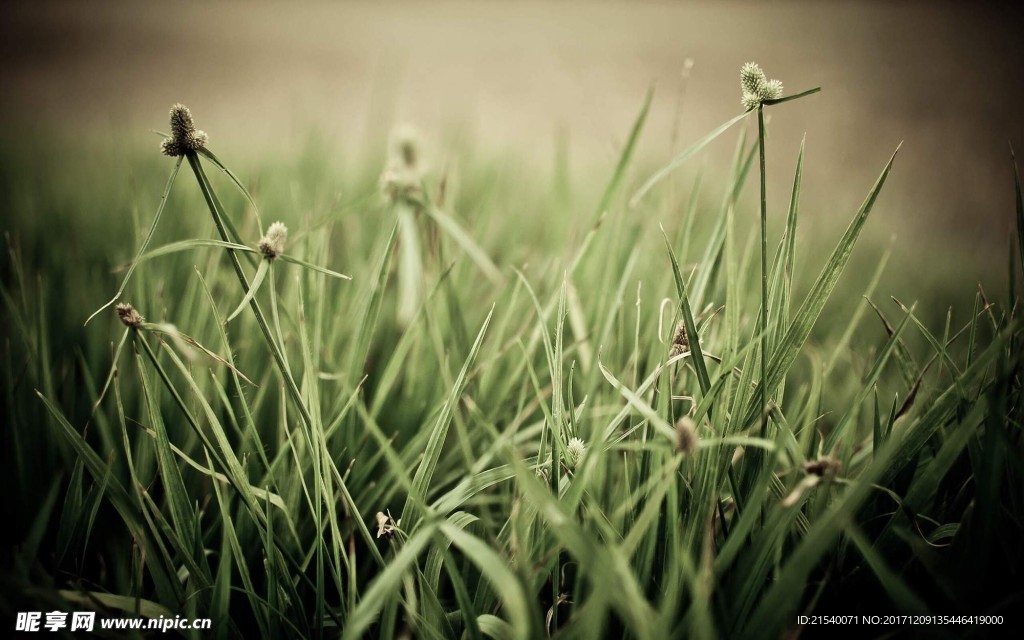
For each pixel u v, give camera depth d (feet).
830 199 3.46
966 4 9.84
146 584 1.18
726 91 7.10
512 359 1.37
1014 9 9.14
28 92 6.69
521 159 3.57
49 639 1.06
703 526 1.09
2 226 2.03
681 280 1.10
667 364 1.11
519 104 6.90
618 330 1.31
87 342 1.41
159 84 7.34
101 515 1.22
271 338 1.06
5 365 1.34
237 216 2.09
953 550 1.07
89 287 1.67
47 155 3.30
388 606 1.07
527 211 2.69
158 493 1.22
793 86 6.61
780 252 1.11
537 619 1.01
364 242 1.98
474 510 1.25
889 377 1.61
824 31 9.36
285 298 1.47
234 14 11.53
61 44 8.93
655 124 5.83
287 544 1.19
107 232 2.07
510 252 2.02
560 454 1.11
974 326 1.14
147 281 1.31
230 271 1.56
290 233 1.83
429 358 1.36
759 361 1.11
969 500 1.15
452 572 1.03
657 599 1.09
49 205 2.24
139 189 2.40
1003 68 6.78
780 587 0.99
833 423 1.37
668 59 8.66
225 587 1.06
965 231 3.23
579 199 2.63
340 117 6.05
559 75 8.13
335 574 1.09
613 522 1.08
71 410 1.30
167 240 1.84
